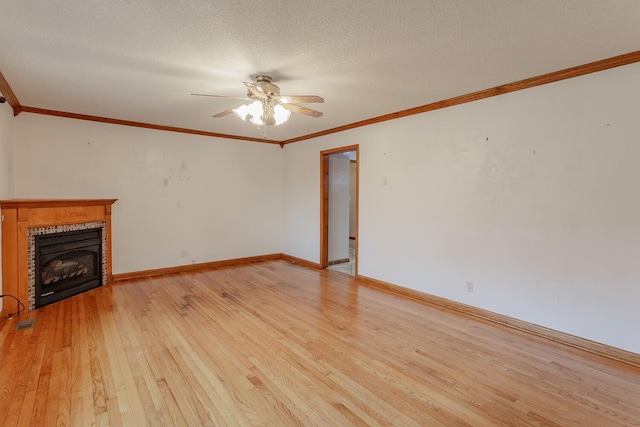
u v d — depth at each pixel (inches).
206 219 226.5
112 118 183.9
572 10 77.9
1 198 135.8
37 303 145.7
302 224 244.4
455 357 106.0
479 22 83.4
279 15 80.1
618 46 96.7
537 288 124.1
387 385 90.2
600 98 108.5
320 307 151.3
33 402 80.7
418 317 140.3
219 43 94.7
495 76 120.7
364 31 88.0
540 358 106.1
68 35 90.0
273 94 116.0
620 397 85.9
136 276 199.6
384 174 181.3
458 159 147.6
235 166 239.0
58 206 154.9
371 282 189.8
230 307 149.6
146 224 201.9
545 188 121.4
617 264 106.3
